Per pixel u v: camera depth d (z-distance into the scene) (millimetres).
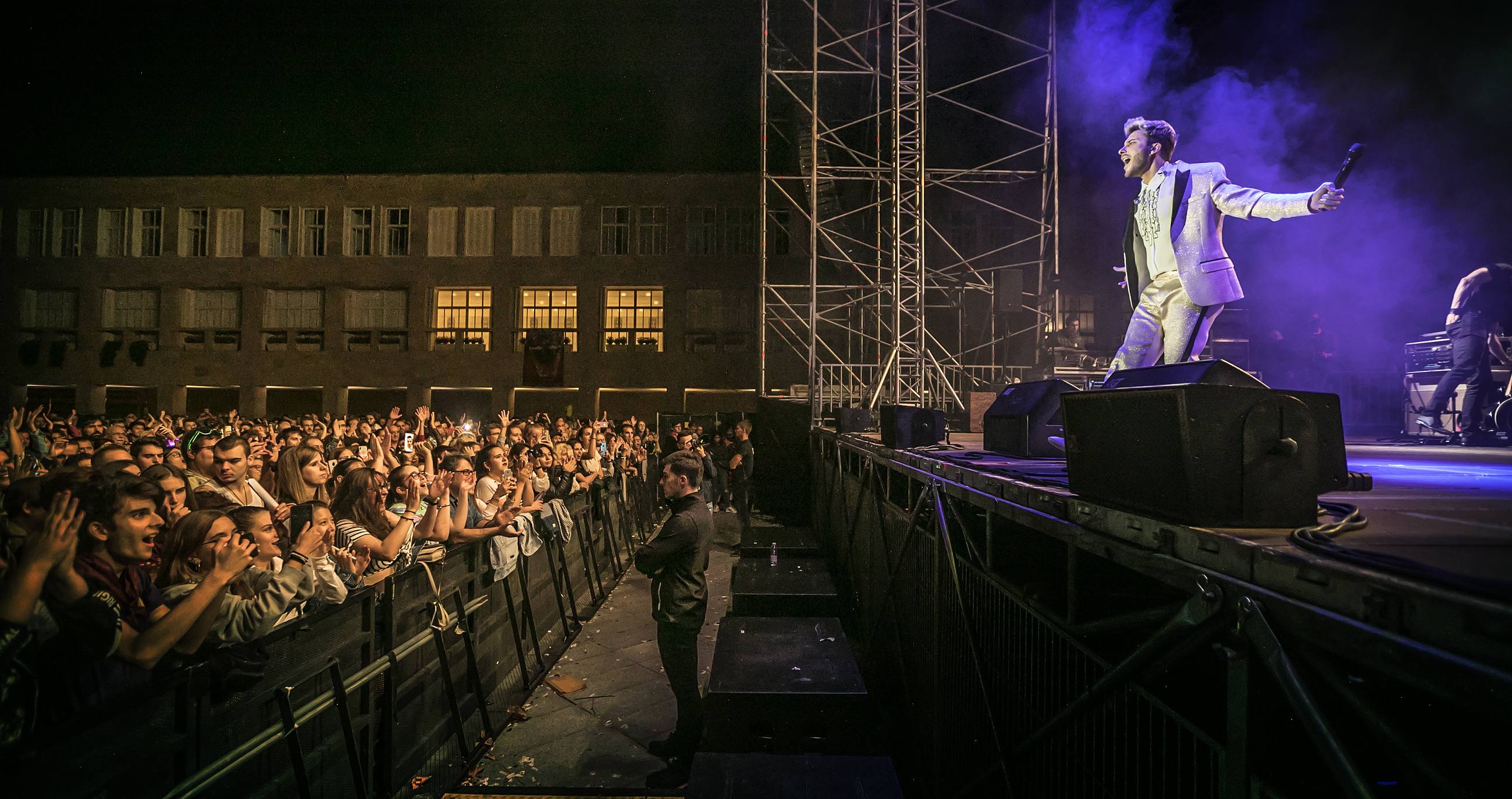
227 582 2232
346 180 25328
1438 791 953
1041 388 4203
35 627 1827
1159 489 1593
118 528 2137
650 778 4090
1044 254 14906
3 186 25844
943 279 18391
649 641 6656
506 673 5332
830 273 23750
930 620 4117
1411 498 2148
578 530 7988
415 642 3852
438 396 25453
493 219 25344
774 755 3287
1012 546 3008
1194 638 1398
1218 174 3867
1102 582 2287
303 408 25578
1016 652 2682
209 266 25438
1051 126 14617
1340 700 1264
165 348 25453
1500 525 1564
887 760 3250
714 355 24531
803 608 6141
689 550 4430
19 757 1743
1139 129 4289
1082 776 2037
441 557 4277
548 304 25406
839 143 14016
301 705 2887
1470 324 5992
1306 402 1611
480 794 3646
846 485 8375
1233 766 1288
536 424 8914
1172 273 4102
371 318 25562
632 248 24953
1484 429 6117
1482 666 807
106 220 25891
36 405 25828
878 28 13531
